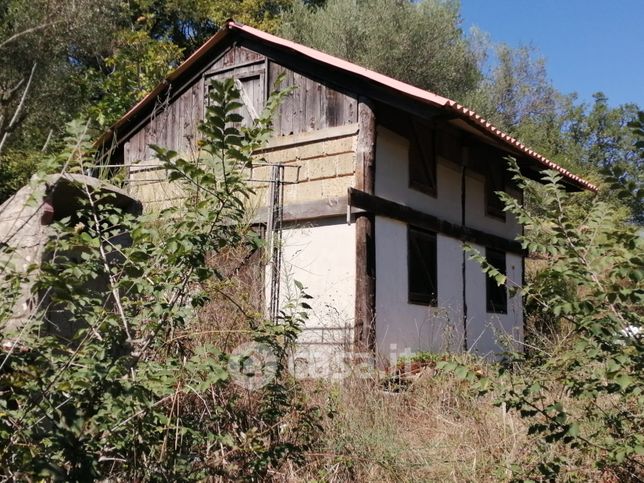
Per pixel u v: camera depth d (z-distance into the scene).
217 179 3.23
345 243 9.79
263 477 3.85
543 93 30.77
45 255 3.63
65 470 2.56
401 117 10.77
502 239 13.74
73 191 4.52
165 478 3.11
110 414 2.80
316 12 24.44
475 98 24.30
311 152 10.31
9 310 2.80
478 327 12.60
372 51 22.30
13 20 13.34
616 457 3.19
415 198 10.99
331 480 4.11
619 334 3.18
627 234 3.13
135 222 3.67
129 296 3.38
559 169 11.47
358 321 9.36
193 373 3.20
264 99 10.93
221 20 24.45
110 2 14.88
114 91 15.14
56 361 2.76
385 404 5.14
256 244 3.48
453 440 4.64
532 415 3.38
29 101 12.48
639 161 3.15
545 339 5.21
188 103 11.82
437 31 23.17
